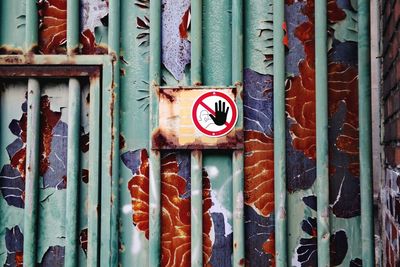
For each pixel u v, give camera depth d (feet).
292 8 5.92
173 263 5.81
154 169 5.85
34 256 5.87
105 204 5.82
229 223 5.83
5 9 6.07
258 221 5.81
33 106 5.98
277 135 5.78
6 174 6.03
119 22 6.00
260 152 5.84
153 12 5.97
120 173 5.92
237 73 5.84
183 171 5.90
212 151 5.89
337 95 5.81
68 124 5.95
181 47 5.97
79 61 5.93
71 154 5.91
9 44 6.03
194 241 5.77
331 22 5.87
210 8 5.99
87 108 6.00
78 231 5.90
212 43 5.95
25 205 5.91
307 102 5.84
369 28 5.78
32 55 5.96
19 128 6.05
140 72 5.98
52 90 6.04
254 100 5.89
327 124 5.76
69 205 5.87
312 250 5.74
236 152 5.81
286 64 5.89
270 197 5.81
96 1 6.04
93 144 5.88
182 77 5.94
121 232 5.88
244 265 5.74
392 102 5.00
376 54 6.76
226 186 5.86
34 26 6.00
